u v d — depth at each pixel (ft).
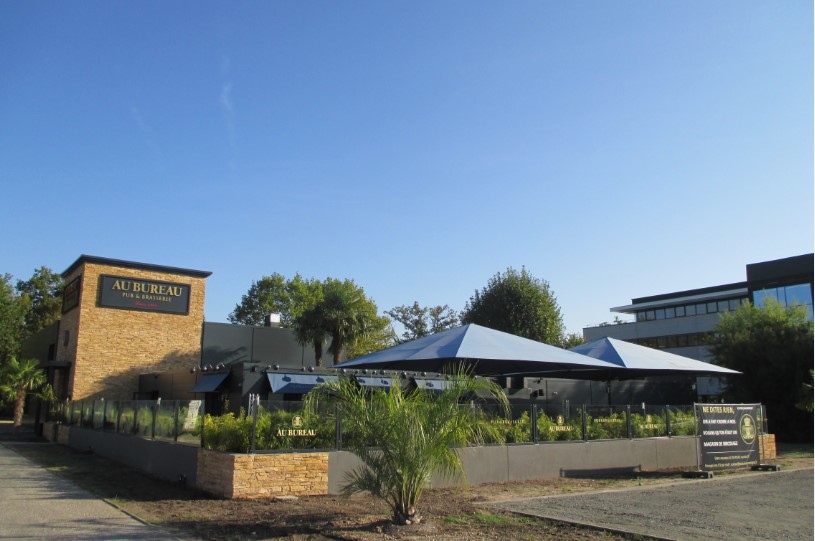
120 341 100.78
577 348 64.90
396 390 30.22
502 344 46.19
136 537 27.40
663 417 58.90
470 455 45.03
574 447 50.98
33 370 103.86
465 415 30.60
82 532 28.32
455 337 46.50
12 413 170.09
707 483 46.83
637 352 61.05
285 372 73.92
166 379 93.45
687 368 59.06
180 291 107.24
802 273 132.16
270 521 30.94
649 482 47.34
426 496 39.50
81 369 97.04
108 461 61.26
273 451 39.34
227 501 36.96
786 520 31.68
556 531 28.71
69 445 81.05
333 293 128.16
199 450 42.50
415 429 29.04
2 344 172.55
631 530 28.81
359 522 30.37
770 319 100.94
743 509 34.91
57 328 111.65
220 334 114.52
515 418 49.49
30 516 32.12
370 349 187.42
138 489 42.19
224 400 76.38
